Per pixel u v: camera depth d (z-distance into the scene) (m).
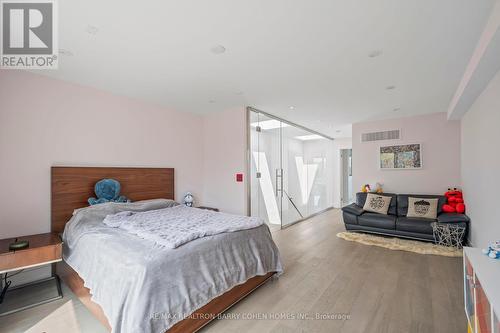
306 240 4.12
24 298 2.29
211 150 4.58
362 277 2.65
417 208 4.17
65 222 2.85
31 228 2.65
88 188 3.06
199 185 4.62
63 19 1.76
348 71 2.67
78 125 3.03
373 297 2.23
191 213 3.09
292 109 4.23
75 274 2.31
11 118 2.54
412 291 2.33
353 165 5.39
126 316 1.48
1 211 2.47
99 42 2.08
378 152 5.08
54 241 2.38
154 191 3.79
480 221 2.95
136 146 3.64
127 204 3.06
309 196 6.39
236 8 1.65
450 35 1.96
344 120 5.09
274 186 5.00
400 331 1.77
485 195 2.73
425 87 3.14
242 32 1.94
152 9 1.65
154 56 2.33
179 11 1.68
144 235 2.06
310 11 1.68
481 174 2.89
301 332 1.77
